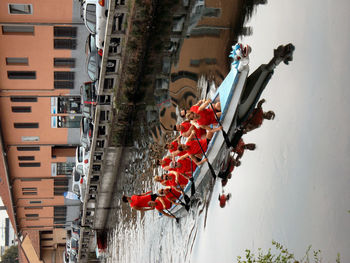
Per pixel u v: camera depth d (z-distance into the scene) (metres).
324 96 8.94
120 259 24.30
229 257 12.30
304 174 9.35
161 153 17.02
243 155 11.78
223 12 12.84
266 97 10.85
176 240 16.56
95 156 21.17
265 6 11.05
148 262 19.73
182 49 14.75
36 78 23.53
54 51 22.62
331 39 8.82
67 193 28.44
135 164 19.94
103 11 16.91
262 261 9.83
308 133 9.33
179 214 15.80
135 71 16.52
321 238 8.62
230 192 12.48
